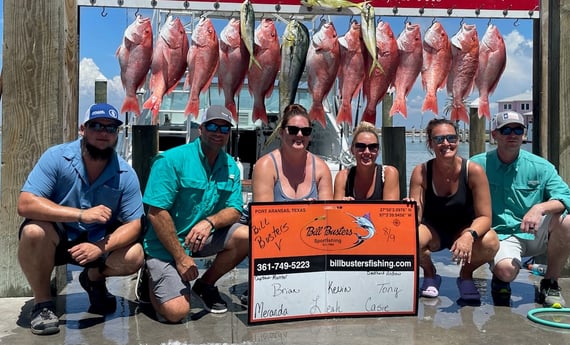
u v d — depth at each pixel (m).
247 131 7.19
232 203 3.27
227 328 2.98
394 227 3.23
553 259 3.41
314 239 3.14
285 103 4.25
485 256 3.36
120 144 6.21
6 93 3.53
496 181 3.55
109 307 3.36
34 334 2.88
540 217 3.22
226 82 4.14
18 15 3.54
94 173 2.99
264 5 4.05
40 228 2.85
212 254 3.28
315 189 3.36
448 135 3.32
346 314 3.16
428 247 3.53
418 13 4.21
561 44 4.08
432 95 4.34
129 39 3.93
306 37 4.20
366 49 4.22
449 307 3.38
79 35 3.93
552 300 3.37
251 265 3.01
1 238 3.55
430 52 4.31
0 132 3.70
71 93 3.75
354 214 3.19
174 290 3.03
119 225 3.17
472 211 3.47
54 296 3.60
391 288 3.20
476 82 4.42
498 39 4.34
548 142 4.25
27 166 3.56
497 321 3.11
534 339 2.82
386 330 2.95
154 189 3.04
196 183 3.11
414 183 3.54
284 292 3.07
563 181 3.80
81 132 2.98
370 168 3.46
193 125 6.74
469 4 4.23
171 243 3.02
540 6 4.28
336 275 3.17
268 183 3.25
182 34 4.07
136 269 3.09
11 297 3.57
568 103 4.09
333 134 6.68
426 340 2.80
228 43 4.07
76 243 3.06
